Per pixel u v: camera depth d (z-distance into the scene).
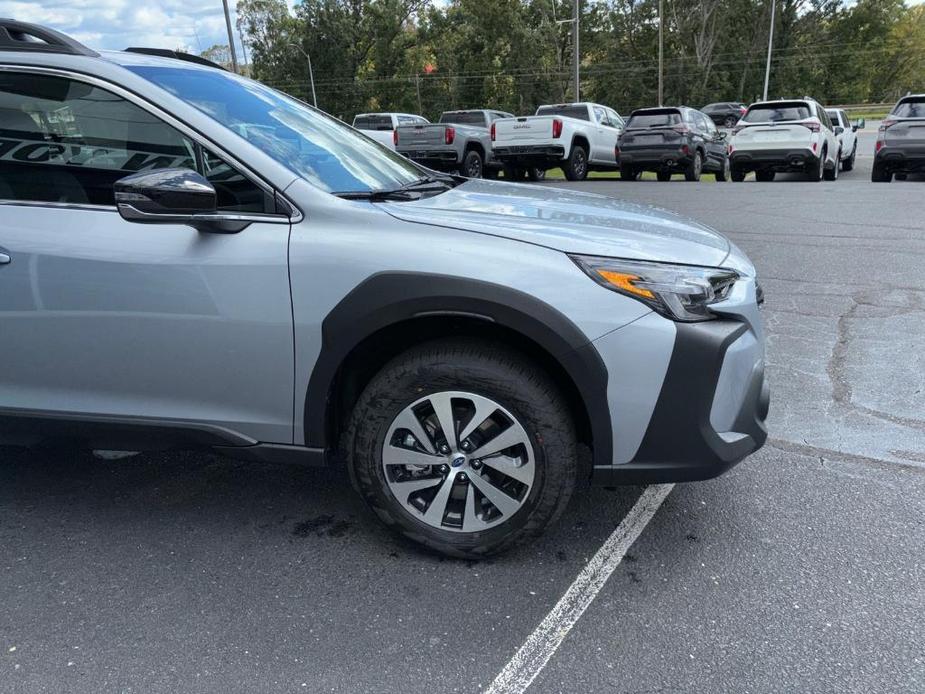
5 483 3.25
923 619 2.27
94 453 3.56
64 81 2.58
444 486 2.53
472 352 2.40
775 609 2.33
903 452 3.36
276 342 2.47
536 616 2.32
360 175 2.86
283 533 2.84
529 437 2.41
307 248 2.41
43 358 2.65
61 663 2.13
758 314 2.61
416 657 2.15
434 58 61.41
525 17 57.88
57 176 2.59
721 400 2.37
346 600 2.42
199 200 2.28
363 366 2.64
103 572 2.59
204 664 2.13
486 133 16.67
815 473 3.20
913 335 4.80
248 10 56.59
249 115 2.85
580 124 16.33
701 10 59.09
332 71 57.12
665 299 2.29
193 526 2.89
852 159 20.05
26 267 2.56
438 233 2.39
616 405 2.33
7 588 2.49
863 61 65.56
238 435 2.62
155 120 2.54
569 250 2.33
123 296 2.52
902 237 7.72
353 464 2.59
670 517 2.89
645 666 2.10
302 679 2.07
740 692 1.99
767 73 48.25
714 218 9.27
